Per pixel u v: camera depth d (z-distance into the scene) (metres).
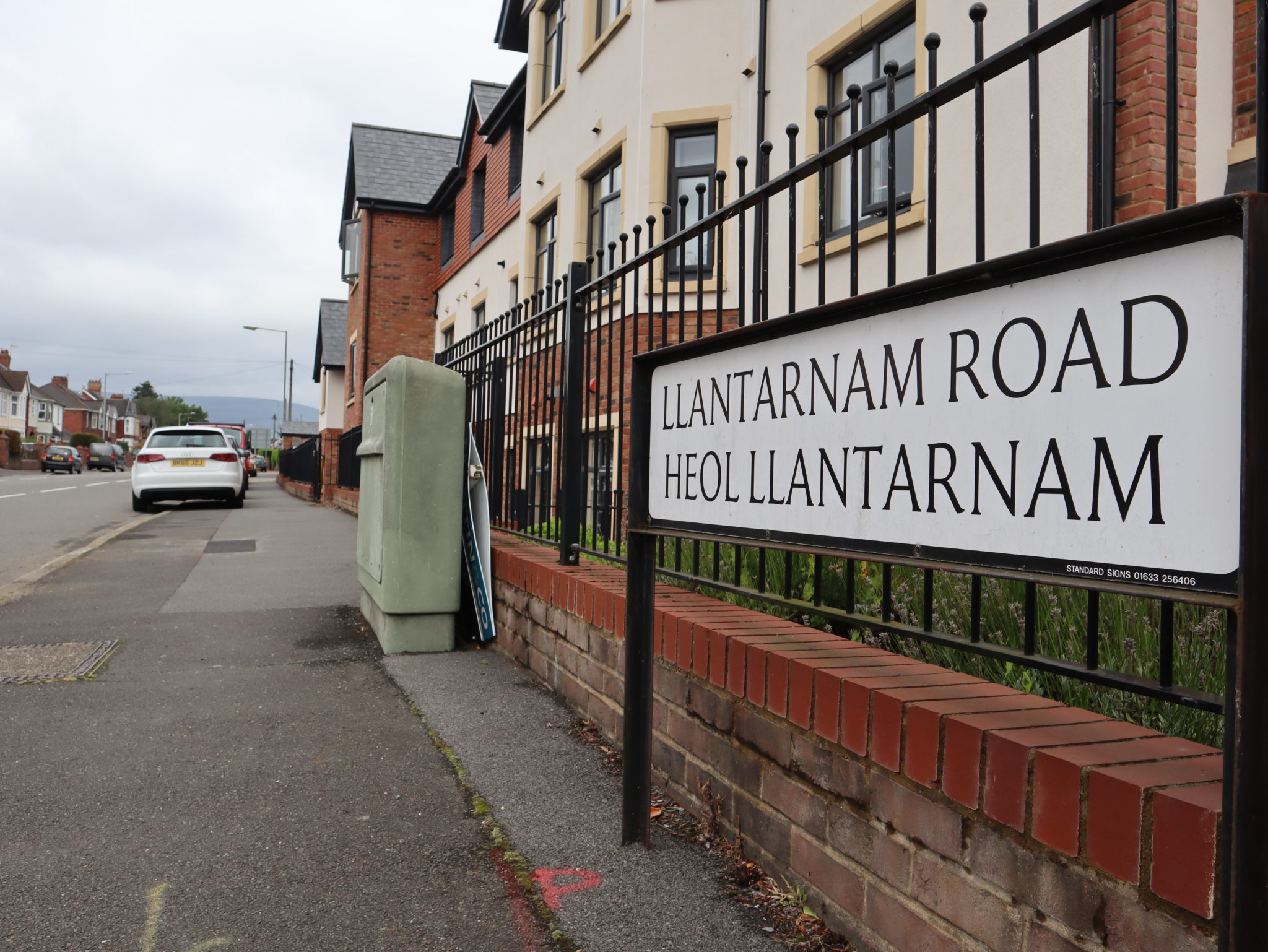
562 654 4.29
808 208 8.24
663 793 3.15
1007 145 6.32
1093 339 1.43
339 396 34.88
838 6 8.23
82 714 4.13
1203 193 5.62
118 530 14.00
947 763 1.84
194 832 2.86
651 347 3.43
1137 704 2.24
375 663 5.11
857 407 1.95
